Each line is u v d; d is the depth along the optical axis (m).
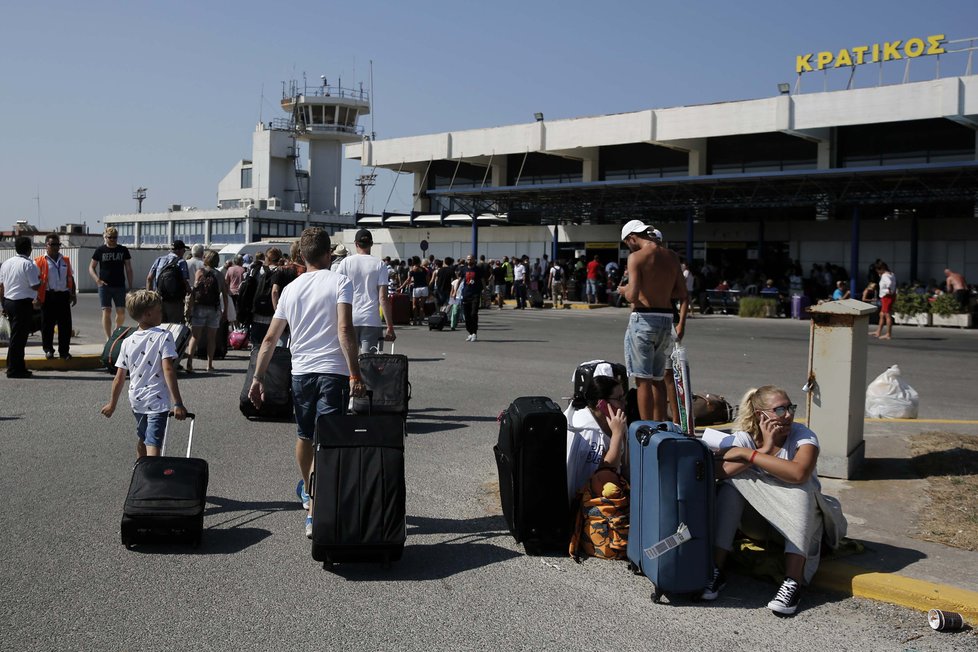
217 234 68.88
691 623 4.55
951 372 15.04
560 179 44.00
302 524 6.09
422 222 44.84
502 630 4.42
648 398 6.93
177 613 4.54
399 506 5.10
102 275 13.74
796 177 29.34
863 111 31.44
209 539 5.74
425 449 8.49
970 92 29.41
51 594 4.75
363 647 4.18
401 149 45.34
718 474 5.12
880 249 33.66
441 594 4.88
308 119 71.88
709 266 34.78
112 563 5.25
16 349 12.21
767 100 33.69
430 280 28.34
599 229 40.03
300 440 5.93
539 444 5.50
